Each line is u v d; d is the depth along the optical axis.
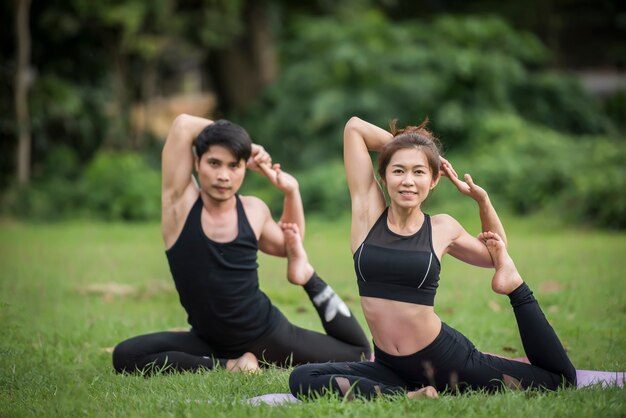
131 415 7.58
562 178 32.47
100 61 42.72
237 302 9.72
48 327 12.90
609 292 15.19
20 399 8.53
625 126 45.59
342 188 34.34
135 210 36.03
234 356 10.11
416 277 7.98
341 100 37.84
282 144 39.66
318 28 41.19
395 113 38.12
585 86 44.72
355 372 8.27
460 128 37.75
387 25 40.53
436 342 8.08
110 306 15.14
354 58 38.03
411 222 8.17
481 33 40.69
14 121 39.06
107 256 22.75
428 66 39.03
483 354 8.36
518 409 7.30
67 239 27.80
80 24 40.34
